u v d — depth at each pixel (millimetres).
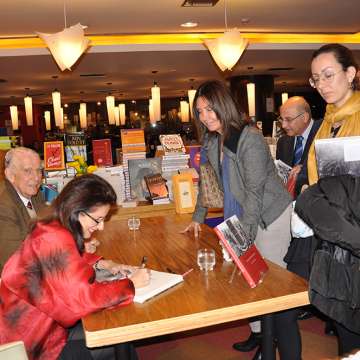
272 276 1747
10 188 2373
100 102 17562
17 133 16609
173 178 3314
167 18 6078
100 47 7168
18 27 6188
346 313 1607
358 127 1854
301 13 6109
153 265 2018
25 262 1536
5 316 1568
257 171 2070
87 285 1502
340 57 1837
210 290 1644
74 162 3561
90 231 1674
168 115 17000
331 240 1470
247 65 9180
